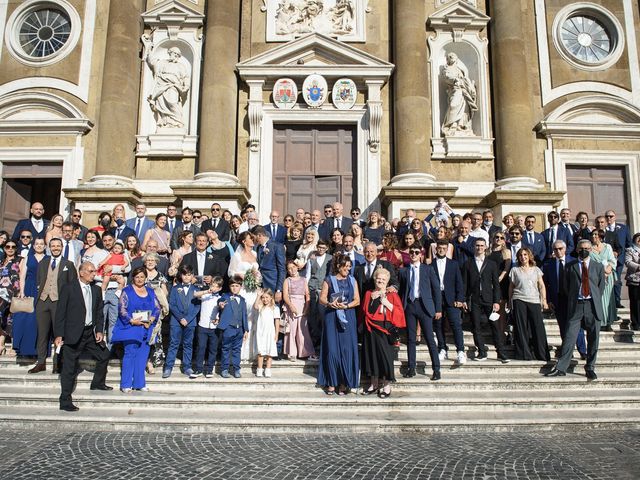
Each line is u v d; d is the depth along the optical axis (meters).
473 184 13.62
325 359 7.38
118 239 10.27
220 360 8.48
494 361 8.23
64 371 6.91
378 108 13.65
